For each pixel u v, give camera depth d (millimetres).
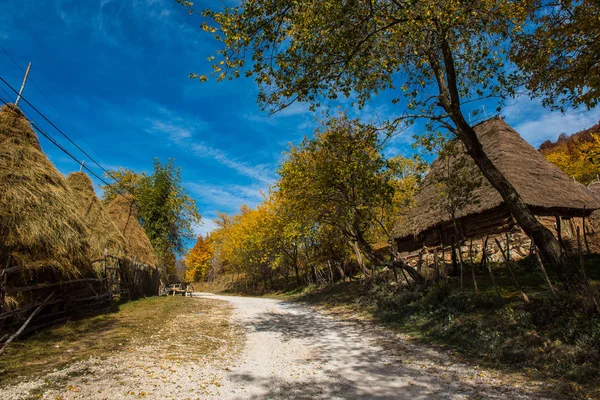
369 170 12172
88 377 4941
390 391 4598
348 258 25906
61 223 8688
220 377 5242
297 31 7461
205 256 56625
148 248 20766
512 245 12789
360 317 11711
